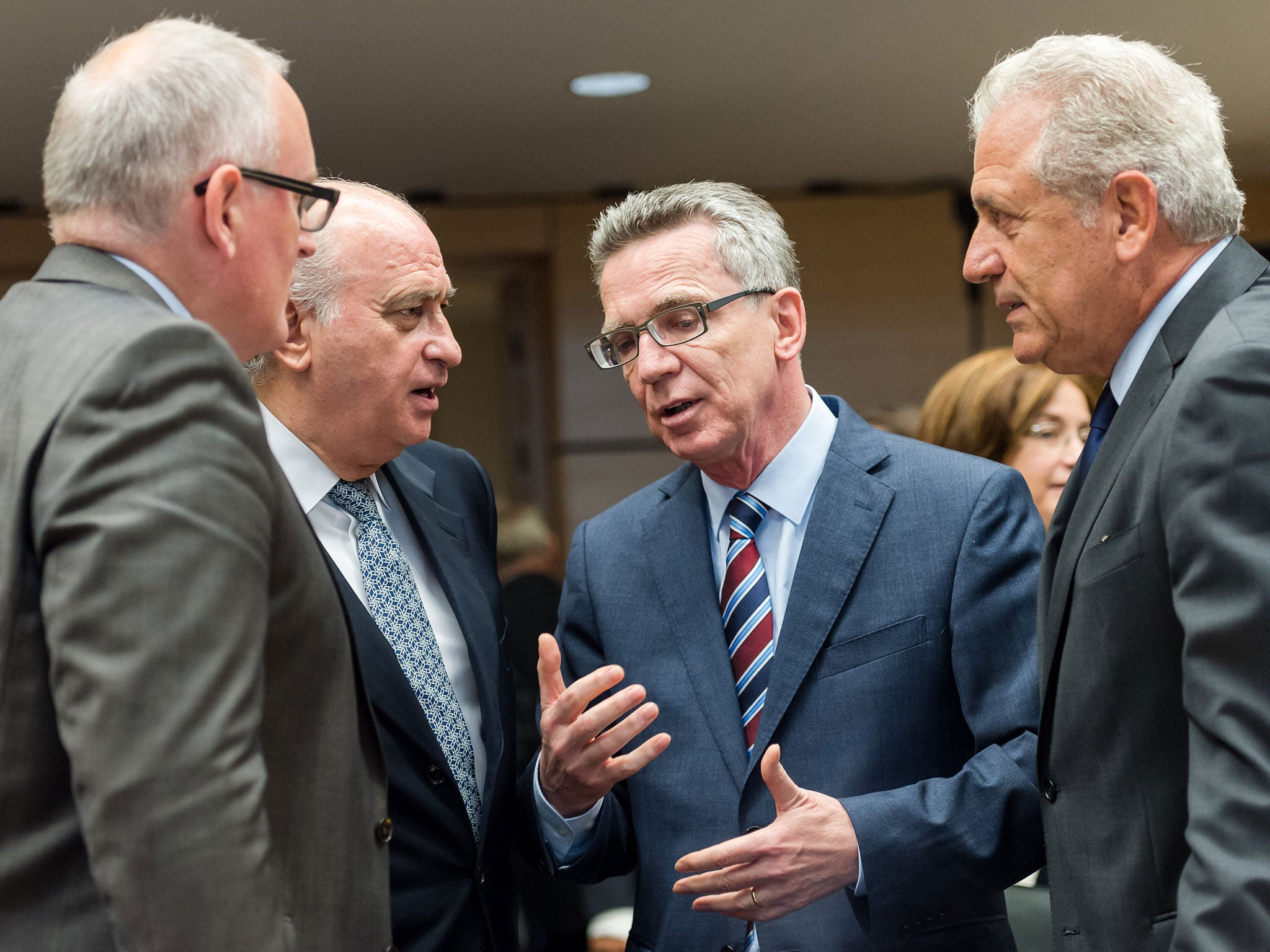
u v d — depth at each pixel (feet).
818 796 5.01
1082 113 4.26
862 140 14.62
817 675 5.47
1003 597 5.41
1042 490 8.09
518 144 14.07
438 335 5.48
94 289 3.69
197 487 3.34
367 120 12.87
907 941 5.15
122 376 3.35
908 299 17.03
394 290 5.30
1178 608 3.70
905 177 16.56
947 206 16.98
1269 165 16.66
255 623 3.39
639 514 6.25
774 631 5.68
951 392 8.46
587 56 11.35
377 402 5.37
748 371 5.57
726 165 15.53
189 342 3.46
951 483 5.66
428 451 6.41
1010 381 8.20
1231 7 10.93
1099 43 4.39
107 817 3.10
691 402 5.56
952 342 17.07
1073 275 4.34
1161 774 4.09
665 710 5.70
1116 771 4.20
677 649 5.80
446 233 16.44
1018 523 5.58
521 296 17.29
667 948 5.50
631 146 14.42
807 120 13.66
